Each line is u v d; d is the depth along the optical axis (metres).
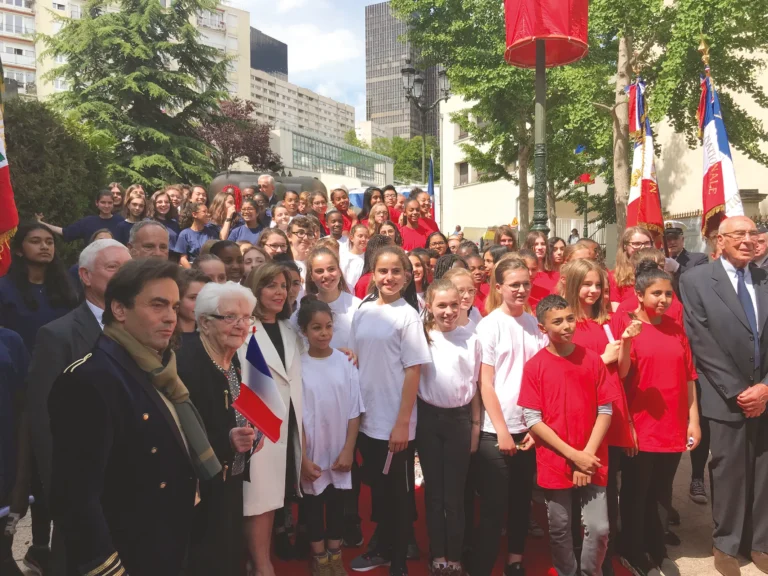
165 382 2.12
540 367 3.45
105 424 1.92
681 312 4.19
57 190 9.52
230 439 2.68
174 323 2.12
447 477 3.62
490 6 17.34
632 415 3.81
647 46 12.85
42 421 2.76
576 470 3.33
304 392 3.62
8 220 3.76
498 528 3.59
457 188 33.59
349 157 62.28
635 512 3.74
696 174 19.64
